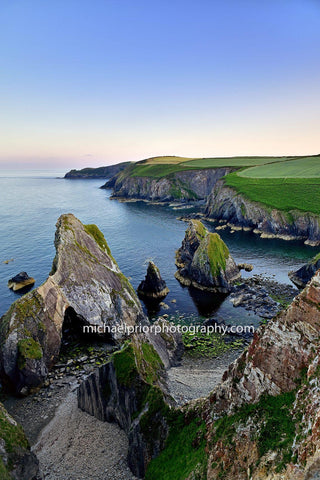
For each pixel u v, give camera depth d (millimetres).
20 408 37688
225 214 152625
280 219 124688
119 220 152250
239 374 23625
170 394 33062
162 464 25062
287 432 18422
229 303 64625
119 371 31625
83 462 29000
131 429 28656
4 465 24531
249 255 99375
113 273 58062
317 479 15047
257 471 18078
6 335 42125
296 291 69750
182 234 123625
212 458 21531
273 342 21984
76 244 56375
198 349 48406
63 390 40500
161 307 63750
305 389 19078
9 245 103938
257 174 177375
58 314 48656
